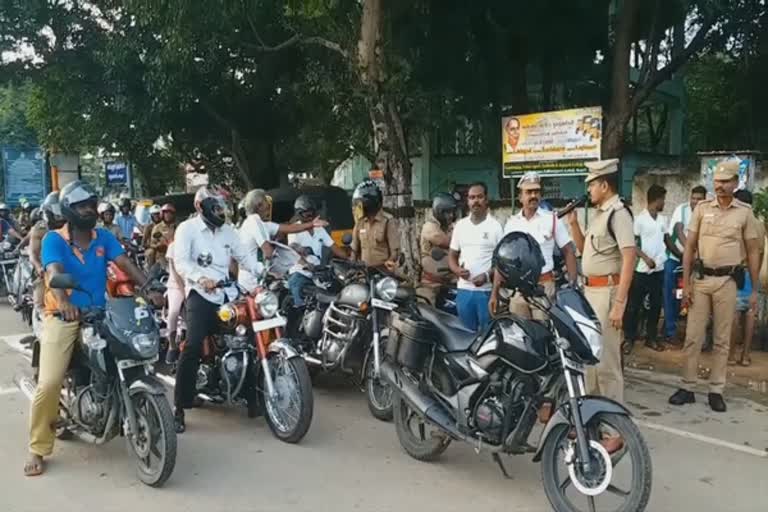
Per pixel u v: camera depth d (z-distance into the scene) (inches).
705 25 447.5
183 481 179.6
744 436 211.5
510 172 372.2
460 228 243.0
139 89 583.8
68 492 173.3
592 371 203.8
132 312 177.8
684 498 168.2
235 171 794.2
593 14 518.3
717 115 740.7
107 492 173.3
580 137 339.0
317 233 280.7
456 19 495.5
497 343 165.3
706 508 163.2
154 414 174.2
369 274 229.1
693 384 241.4
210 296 213.6
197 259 214.2
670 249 326.6
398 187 360.8
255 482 178.7
